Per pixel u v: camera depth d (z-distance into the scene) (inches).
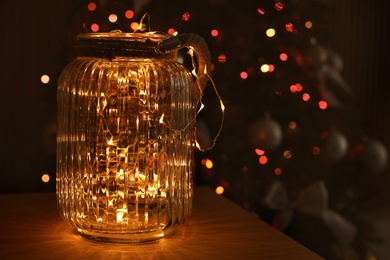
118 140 30.2
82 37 30.9
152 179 30.6
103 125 30.2
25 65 73.1
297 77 65.5
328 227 62.6
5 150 73.7
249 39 63.2
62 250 30.5
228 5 62.6
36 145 74.3
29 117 73.9
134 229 30.8
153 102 30.4
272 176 65.4
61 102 31.7
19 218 35.2
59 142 32.0
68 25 65.4
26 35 72.6
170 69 31.3
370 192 69.2
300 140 65.7
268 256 30.1
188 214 32.6
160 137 30.6
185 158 32.0
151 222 30.9
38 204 37.8
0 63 72.4
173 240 32.0
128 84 30.3
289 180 66.2
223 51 61.5
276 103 64.4
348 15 88.4
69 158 31.3
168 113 30.9
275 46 63.7
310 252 30.6
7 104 73.1
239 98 62.9
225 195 64.0
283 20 63.2
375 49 90.1
